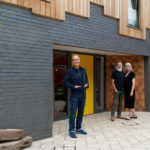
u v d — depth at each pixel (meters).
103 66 8.92
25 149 4.32
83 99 5.31
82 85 5.25
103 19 6.92
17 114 4.59
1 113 4.30
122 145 4.60
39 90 5.05
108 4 7.00
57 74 7.18
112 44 7.29
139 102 9.07
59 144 4.67
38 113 5.02
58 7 5.44
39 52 5.05
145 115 8.13
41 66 5.11
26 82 4.77
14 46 4.54
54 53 7.05
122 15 7.58
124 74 7.25
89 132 5.66
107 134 5.46
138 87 9.07
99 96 8.78
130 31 7.97
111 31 7.24
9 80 4.44
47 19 5.24
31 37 4.88
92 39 6.53
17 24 4.59
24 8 4.73
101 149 4.34
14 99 4.53
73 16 5.91
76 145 4.59
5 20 4.38
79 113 5.45
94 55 8.34
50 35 5.31
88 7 6.28
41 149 4.33
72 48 6.59
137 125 6.46
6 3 4.39
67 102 7.43
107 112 8.73
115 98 7.12
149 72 8.98
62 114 7.33
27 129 4.78
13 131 4.20
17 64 4.59
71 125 5.24
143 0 8.66
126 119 7.27
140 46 8.59
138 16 8.72
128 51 7.99
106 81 8.92
